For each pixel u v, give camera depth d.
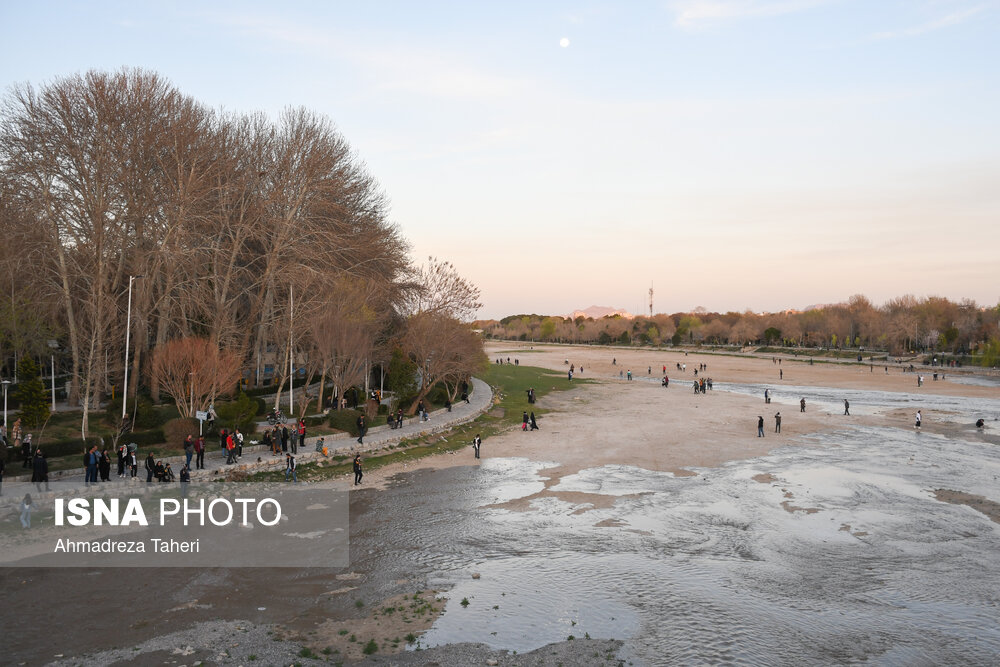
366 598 20.12
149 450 38.09
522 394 81.62
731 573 22.42
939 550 24.69
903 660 16.77
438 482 35.09
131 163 48.53
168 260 48.62
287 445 39.78
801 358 154.12
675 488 33.78
